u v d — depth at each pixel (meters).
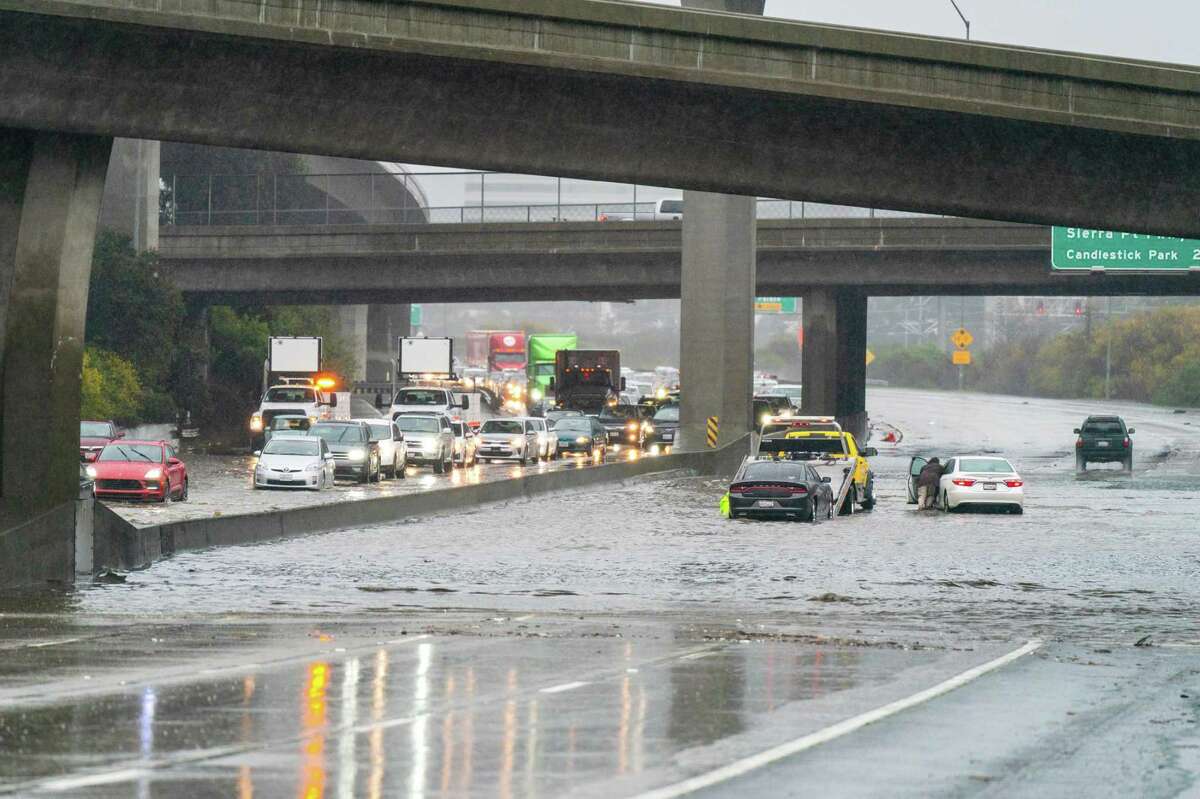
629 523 103.12
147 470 109.56
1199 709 36.25
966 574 73.56
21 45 67.75
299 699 36.09
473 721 33.22
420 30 74.00
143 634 49.91
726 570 74.62
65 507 68.81
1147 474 165.75
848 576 72.31
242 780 26.81
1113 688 39.59
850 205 85.56
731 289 171.62
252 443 185.75
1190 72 80.56
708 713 34.69
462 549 84.81
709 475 165.12
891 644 49.19
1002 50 80.00
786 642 49.47
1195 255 176.50
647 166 81.38
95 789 25.92
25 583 66.88
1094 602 63.22
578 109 78.81
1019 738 31.95
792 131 81.94
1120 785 27.31
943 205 84.69
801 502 104.19
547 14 75.56
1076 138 82.00
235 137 74.25
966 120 80.94
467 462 170.38
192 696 36.41
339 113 75.69
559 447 196.50
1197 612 60.03
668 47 77.50
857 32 79.25
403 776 27.31
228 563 76.62
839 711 35.22
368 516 101.12
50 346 69.50
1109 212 84.69
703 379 171.38
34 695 36.41
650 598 63.47
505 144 79.00
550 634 50.88
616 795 25.92
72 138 70.25
